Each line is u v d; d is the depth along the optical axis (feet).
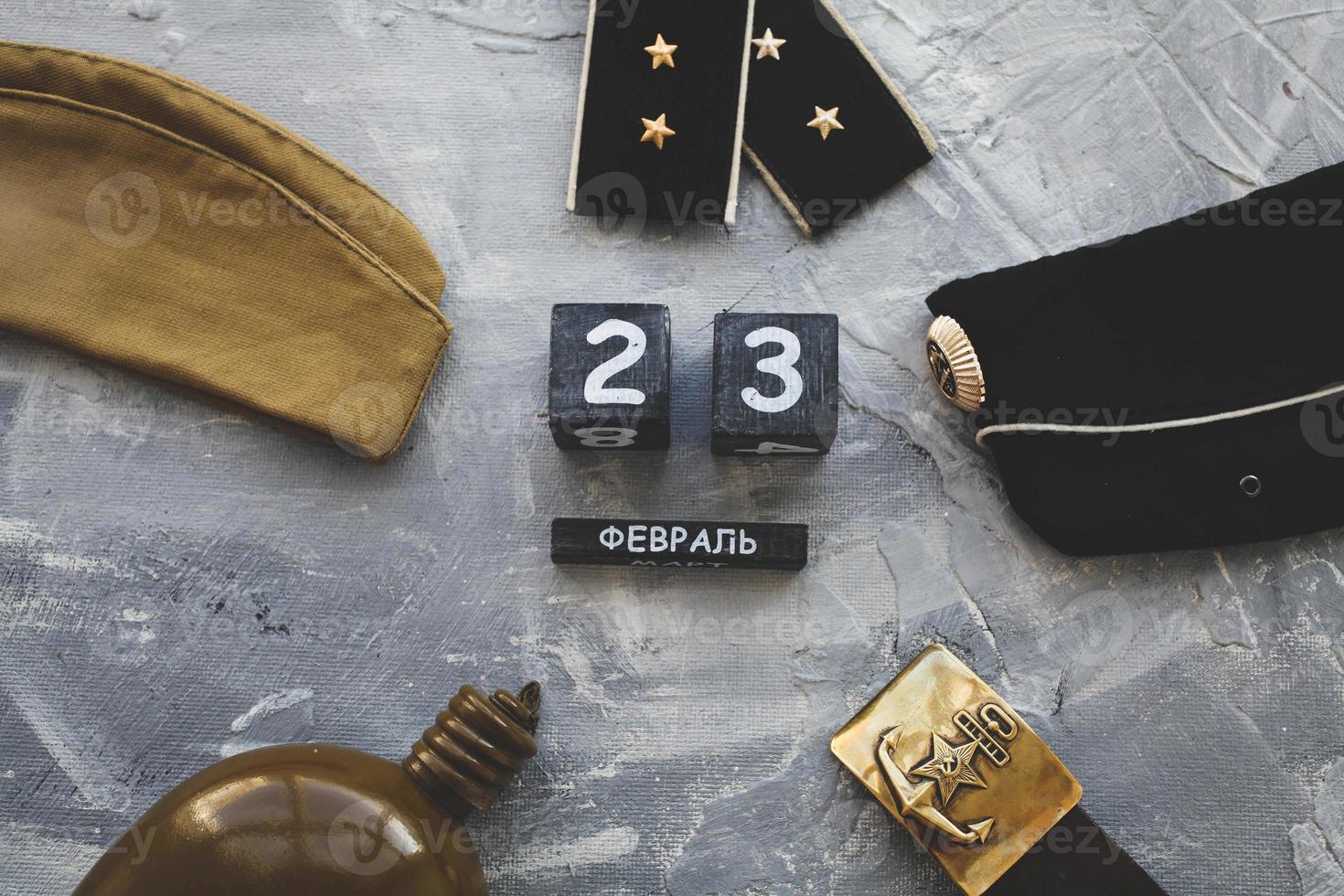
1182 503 1.86
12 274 1.90
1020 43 1.99
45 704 1.89
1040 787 1.81
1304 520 1.86
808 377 1.82
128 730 1.88
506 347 1.94
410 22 1.99
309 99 1.98
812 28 1.94
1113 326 1.88
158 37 1.98
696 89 1.92
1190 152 1.97
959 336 1.87
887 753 1.82
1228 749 1.88
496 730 1.76
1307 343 1.86
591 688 1.89
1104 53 1.98
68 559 1.91
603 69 1.93
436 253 1.95
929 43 1.99
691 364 1.93
